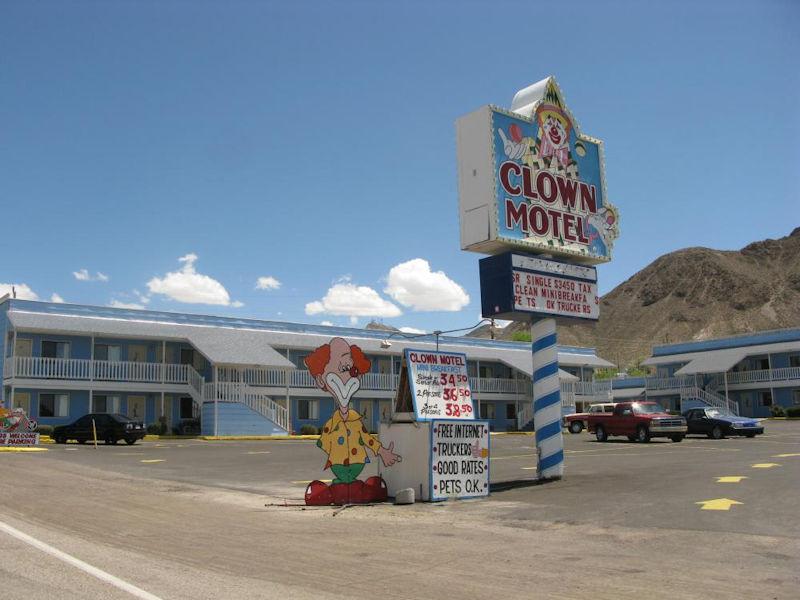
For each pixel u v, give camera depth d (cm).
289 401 4562
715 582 753
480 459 1546
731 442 3091
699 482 1518
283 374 4512
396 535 1083
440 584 759
